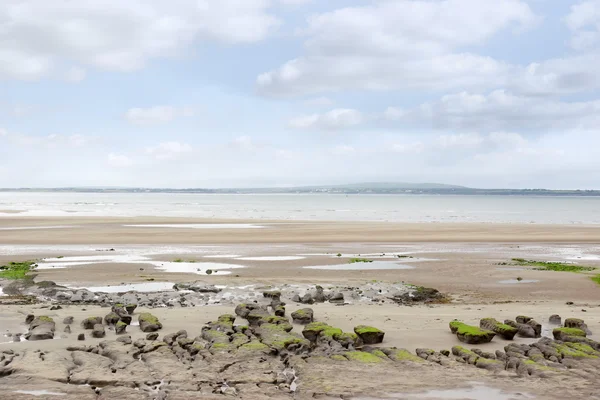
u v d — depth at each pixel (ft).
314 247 130.62
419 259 110.42
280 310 56.54
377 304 66.95
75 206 439.63
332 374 35.04
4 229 174.81
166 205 495.00
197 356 38.52
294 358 38.63
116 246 129.29
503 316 57.11
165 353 39.45
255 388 32.48
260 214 317.22
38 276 85.10
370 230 181.68
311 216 296.92
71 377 33.73
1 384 32.48
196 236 155.33
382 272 93.25
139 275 87.30
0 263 100.22
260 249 125.70
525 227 203.31
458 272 93.76
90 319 50.08
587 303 68.28
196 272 91.35
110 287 77.15
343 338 42.93
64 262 101.71
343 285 78.18
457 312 59.72
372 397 31.12
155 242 138.51
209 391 31.83
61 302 66.28
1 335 46.70
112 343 42.22
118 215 282.97
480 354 40.81
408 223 226.79
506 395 31.35
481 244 141.18
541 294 75.15
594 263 108.17
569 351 39.32
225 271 92.84
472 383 33.42
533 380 33.96
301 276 87.97
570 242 147.84
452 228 194.29
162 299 67.10
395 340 45.93
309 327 46.21
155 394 31.24
